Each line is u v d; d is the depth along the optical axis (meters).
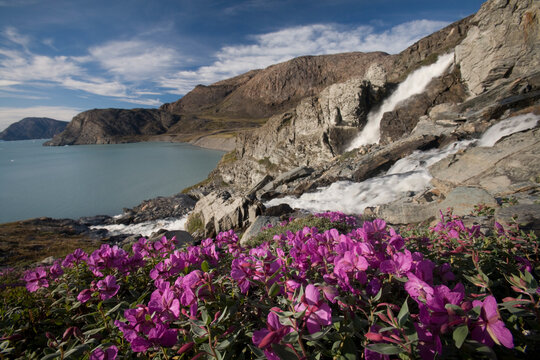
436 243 2.62
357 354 1.32
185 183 86.94
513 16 27.25
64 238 35.59
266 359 1.14
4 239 32.62
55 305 2.47
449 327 1.03
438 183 13.09
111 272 2.69
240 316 1.68
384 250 1.71
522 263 2.13
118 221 43.84
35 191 83.06
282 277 1.67
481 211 5.66
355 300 1.39
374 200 20.03
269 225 10.90
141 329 1.38
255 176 65.00
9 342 1.98
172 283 2.15
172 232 9.98
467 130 25.42
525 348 1.21
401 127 37.53
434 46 56.84
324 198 24.95
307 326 1.18
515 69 27.66
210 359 1.26
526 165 10.45
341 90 47.56
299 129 58.38
